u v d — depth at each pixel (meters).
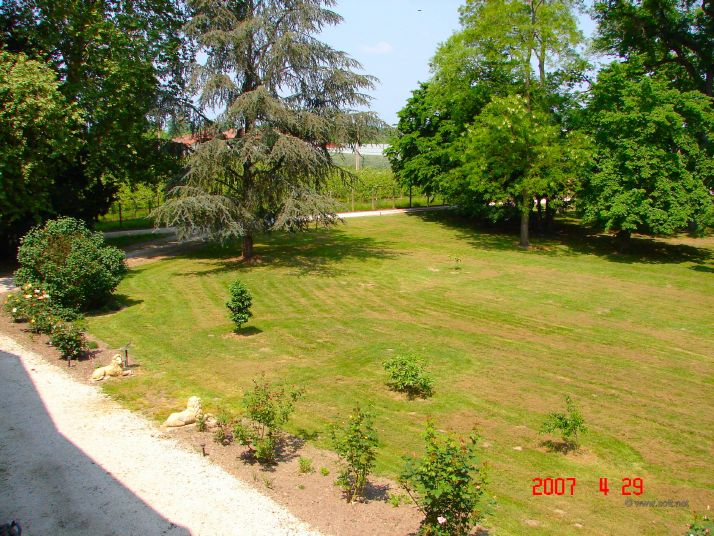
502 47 25.33
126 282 18.03
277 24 19.59
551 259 23.77
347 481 6.49
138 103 19.44
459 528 5.50
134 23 20.17
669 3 28.39
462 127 30.19
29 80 15.66
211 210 17.72
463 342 12.84
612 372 11.21
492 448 7.94
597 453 7.94
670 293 18.16
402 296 17.03
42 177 17.31
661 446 8.20
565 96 26.39
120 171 21.33
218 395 9.38
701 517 6.34
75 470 6.91
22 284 13.59
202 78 18.70
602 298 17.33
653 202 22.62
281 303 15.91
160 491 6.48
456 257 23.64
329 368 10.91
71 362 10.70
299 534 5.72
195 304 15.52
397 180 39.28
